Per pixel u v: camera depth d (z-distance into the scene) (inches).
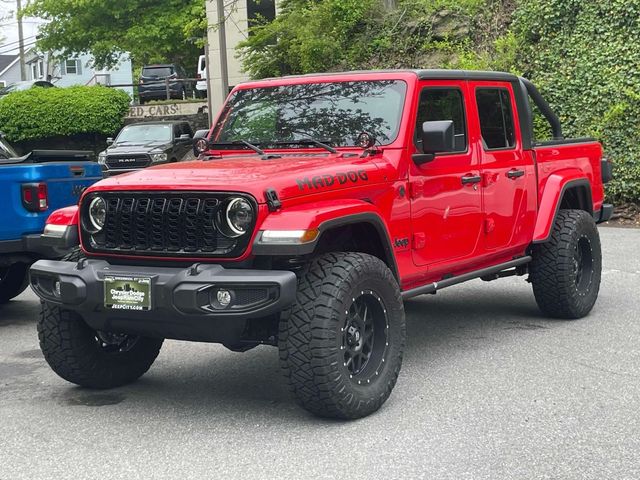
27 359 280.2
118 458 185.8
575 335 287.6
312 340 193.8
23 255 318.3
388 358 211.8
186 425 206.5
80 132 1274.6
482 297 359.9
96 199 212.4
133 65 1983.3
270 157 236.1
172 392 235.6
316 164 217.0
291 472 175.0
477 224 260.2
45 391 239.9
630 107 652.1
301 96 253.8
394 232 227.6
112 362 234.8
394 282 213.2
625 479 168.9
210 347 290.7
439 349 273.0
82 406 224.2
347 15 932.6
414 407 214.8
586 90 679.1
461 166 253.3
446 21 884.6
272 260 205.6
